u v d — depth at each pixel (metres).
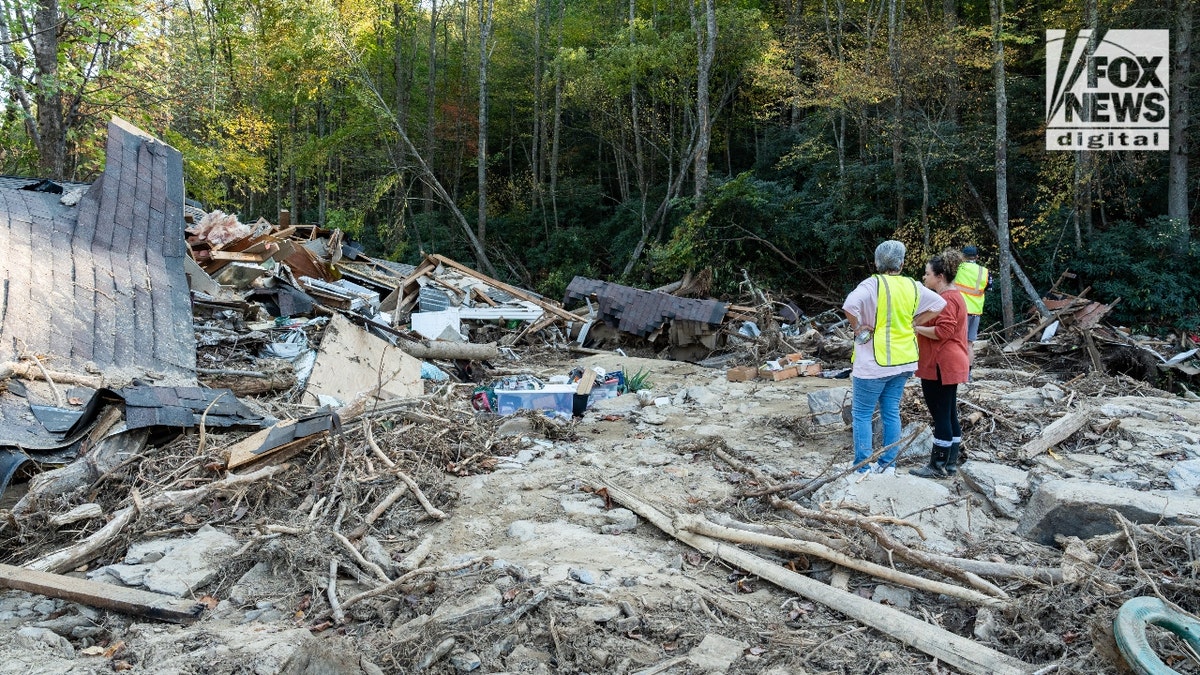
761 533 4.68
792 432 7.37
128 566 4.30
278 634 3.60
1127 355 13.33
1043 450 6.33
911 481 5.09
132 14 14.01
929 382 5.60
